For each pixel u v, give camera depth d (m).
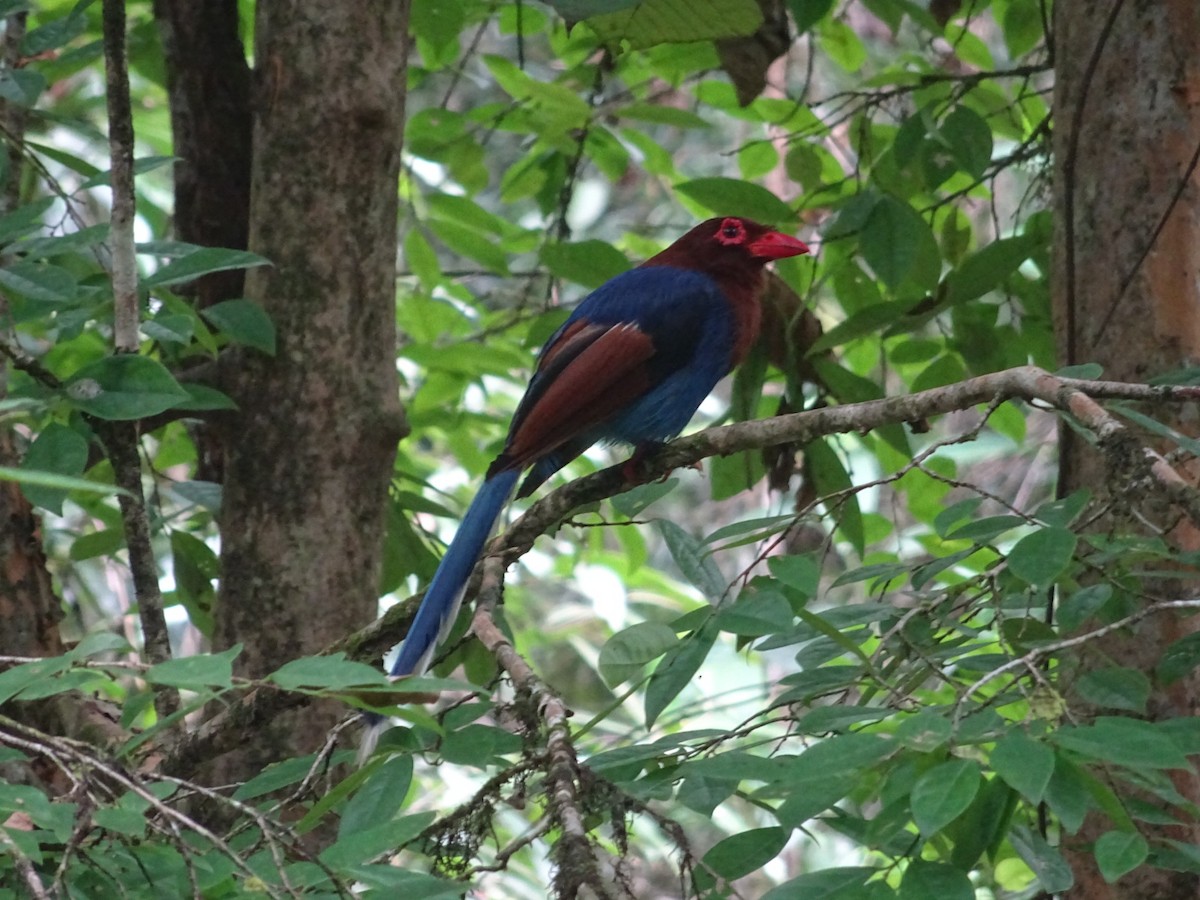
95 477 10.81
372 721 6.04
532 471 10.27
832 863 16.50
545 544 18.73
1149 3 8.39
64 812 4.51
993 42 18.38
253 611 9.20
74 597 14.20
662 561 22.05
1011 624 6.72
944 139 10.77
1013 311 11.87
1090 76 8.46
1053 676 6.37
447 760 5.49
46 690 4.62
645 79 14.25
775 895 5.05
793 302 11.68
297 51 9.25
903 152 11.00
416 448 19.41
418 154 13.32
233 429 9.33
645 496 7.54
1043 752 4.36
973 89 12.30
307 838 8.38
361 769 5.45
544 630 18.64
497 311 15.10
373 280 9.41
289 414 9.24
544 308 13.11
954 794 4.32
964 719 4.83
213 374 9.33
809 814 4.88
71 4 12.50
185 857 4.55
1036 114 13.41
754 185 11.36
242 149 10.84
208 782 8.88
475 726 5.68
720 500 11.80
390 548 11.41
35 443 6.90
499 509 8.67
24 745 4.80
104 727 8.40
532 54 21.50
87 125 9.48
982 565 10.74
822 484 10.95
